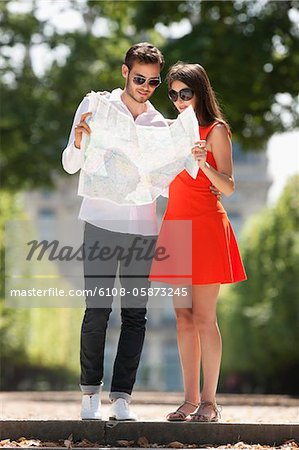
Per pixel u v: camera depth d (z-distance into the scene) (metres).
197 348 13.64
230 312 70.00
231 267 13.46
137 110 13.14
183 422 12.80
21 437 12.80
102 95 13.16
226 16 39.81
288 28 39.38
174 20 40.97
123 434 12.73
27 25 48.03
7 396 32.50
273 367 67.62
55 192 49.84
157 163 12.93
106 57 47.06
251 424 12.85
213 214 13.35
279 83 39.69
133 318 13.18
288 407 23.06
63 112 47.81
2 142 47.75
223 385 72.62
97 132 12.77
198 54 38.66
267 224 67.81
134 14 41.34
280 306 65.25
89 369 13.11
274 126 40.94
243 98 39.19
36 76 48.16
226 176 13.10
